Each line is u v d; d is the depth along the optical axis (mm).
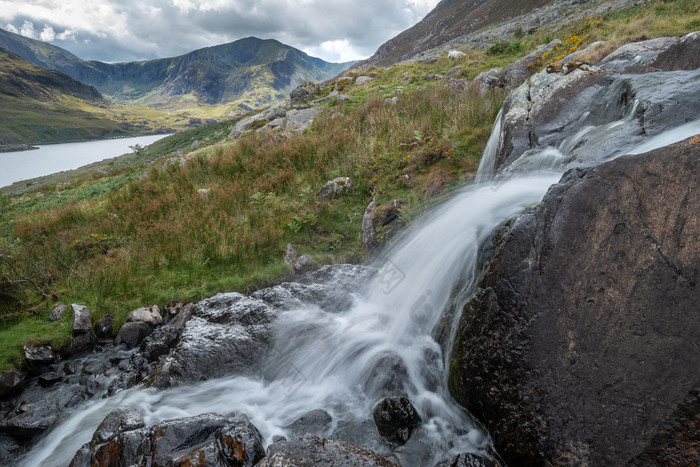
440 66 16734
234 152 10852
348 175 8055
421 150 7324
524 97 6105
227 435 2666
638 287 2172
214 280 5844
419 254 4785
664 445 1938
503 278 2705
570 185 2574
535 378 2381
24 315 5121
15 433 3562
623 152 3328
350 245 6453
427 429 3051
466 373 2906
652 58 5406
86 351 4820
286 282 5301
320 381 3748
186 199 8305
